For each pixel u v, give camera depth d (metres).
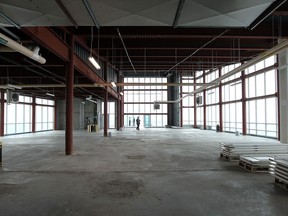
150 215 3.16
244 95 16.48
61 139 13.94
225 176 5.16
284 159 4.75
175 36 8.45
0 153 6.27
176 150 9.15
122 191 4.14
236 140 12.77
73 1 3.53
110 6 3.70
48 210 3.33
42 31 5.66
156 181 4.76
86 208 3.40
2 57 8.25
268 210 3.30
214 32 8.45
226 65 17.98
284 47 6.00
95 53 11.87
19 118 19.30
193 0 3.49
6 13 3.88
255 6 3.67
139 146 10.42
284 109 11.06
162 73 26.97
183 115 26.30
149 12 3.91
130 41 10.69
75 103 25.05
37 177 5.09
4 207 3.44
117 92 22.14
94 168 5.95
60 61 9.05
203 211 3.28
